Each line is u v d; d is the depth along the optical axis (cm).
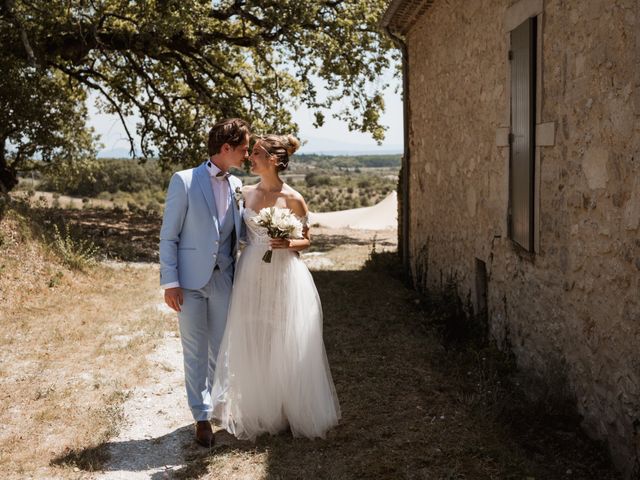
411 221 1008
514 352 543
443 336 614
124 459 369
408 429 395
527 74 479
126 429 411
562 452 370
